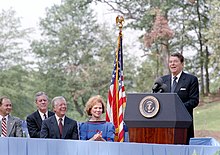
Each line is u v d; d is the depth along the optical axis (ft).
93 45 315.78
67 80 306.96
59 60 315.17
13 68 292.20
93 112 51.31
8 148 46.09
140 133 39.70
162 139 39.22
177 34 287.69
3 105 60.03
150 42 267.59
